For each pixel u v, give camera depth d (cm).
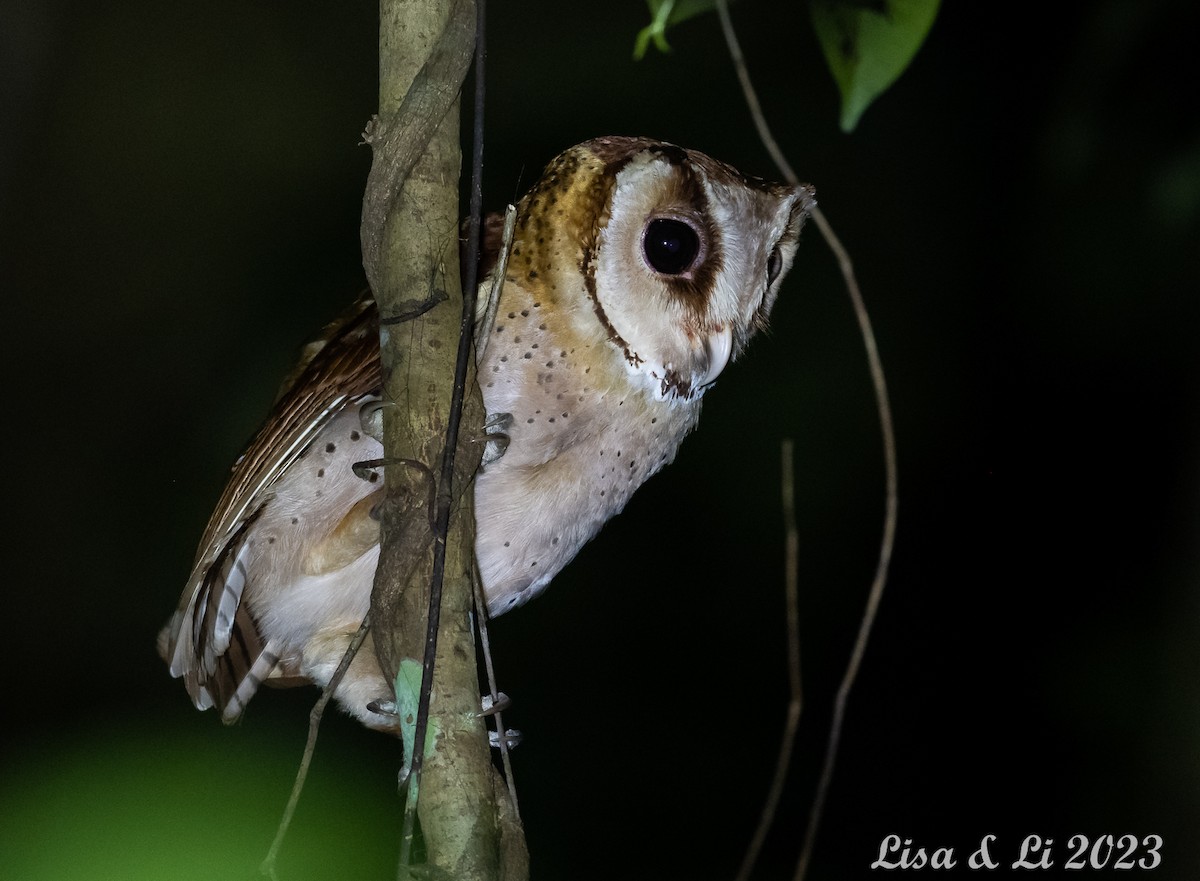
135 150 582
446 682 437
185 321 558
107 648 501
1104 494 515
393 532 438
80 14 583
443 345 438
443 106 438
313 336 455
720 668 502
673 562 513
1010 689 496
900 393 535
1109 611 501
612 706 493
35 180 566
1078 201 486
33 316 556
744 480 521
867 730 493
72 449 537
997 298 551
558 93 545
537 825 490
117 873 439
